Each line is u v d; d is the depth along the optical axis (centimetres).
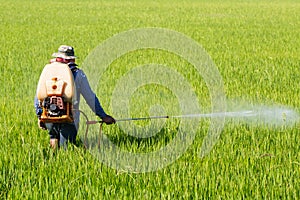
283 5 9906
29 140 1425
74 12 7625
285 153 1330
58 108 1292
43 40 4209
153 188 1112
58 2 9900
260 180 1151
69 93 1291
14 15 6912
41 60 3114
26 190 1105
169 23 6000
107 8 8531
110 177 1166
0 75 2588
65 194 1084
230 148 1366
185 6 9225
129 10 8125
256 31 5184
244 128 1562
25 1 10025
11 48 3666
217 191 1092
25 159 1265
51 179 1158
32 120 1642
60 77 1301
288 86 2319
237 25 5875
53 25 5634
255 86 2312
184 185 1112
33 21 6097
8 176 1188
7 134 1492
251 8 8950
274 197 1081
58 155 1287
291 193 1095
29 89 2256
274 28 5550
